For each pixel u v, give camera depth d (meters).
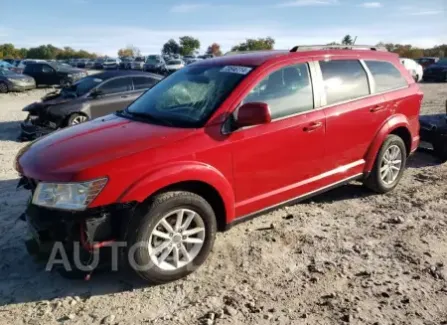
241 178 3.73
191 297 3.24
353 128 4.59
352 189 5.50
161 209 3.22
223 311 3.05
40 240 3.17
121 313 3.05
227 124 3.60
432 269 3.58
